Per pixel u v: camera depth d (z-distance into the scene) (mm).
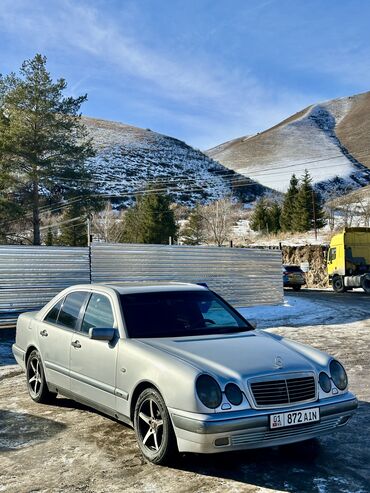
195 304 6246
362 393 7645
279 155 173375
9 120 36469
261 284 20344
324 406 4840
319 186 126750
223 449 4445
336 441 5656
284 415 4602
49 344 6754
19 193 36500
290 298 24062
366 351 11094
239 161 172750
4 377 9156
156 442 4902
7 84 36844
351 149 180375
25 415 6645
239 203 99625
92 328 5562
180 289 6457
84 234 53375
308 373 4898
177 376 4676
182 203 95812
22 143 35750
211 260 18750
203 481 4590
